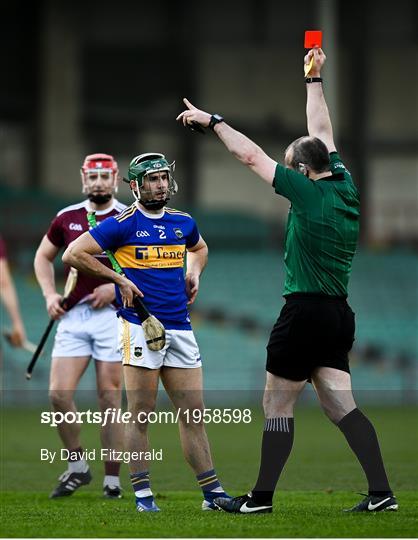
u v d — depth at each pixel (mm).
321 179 24812
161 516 24625
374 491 24516
